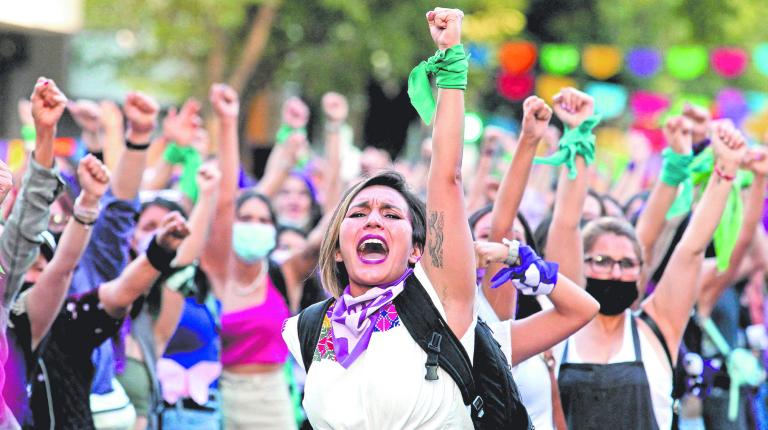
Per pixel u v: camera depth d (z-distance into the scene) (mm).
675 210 15328
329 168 23688
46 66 33312
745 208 16344
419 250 10758
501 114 56062
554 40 56469
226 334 17734
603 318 13250
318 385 10305
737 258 16453
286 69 47312
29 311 12539
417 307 10273
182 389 17141
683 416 17938
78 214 12438
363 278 10352
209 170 15719
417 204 10781
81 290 14352
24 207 11922
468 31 45969
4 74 33344
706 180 16781
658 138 47281
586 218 16984
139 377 15766
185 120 18000
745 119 51250
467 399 10203
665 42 55531
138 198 14766
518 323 11273
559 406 12758
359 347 10195
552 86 49031
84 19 45094
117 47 51156
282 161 22781
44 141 11953
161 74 51375
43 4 23969
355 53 45750
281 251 20344
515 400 10469
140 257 12992
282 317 17938
